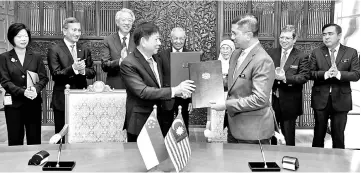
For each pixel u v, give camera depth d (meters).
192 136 5.04
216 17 5.40
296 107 3.75
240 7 5.33
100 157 1.94
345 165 1.81
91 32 5.38
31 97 3.40
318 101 3.85
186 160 1.74
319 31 5.35
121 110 2.92
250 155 1.98
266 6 5.32
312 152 2.05
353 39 5.67
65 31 3.94
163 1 5.41
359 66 3.71
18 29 3.47
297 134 5.38
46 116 5.57
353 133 5.09
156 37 2.33
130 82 2.34
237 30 2.16
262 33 5.38
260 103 2.06
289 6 5.32
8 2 7.11
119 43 4.10
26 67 3.58
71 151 2.06
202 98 2.31
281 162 1.86
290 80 3.63
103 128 2.89
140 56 2.40
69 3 5.27
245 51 2.22
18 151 2.06
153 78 2.42
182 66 3.12
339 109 3.77
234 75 2.23
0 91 7.30
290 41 3.69
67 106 2.85
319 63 3.83
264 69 2.09
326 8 5.30
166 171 1.73
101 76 5.42
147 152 1.72
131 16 4.07
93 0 5.31
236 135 2.28
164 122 3.54
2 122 6.21
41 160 1.80
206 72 2.31
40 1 5.27
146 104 2.44
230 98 2.28
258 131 2.20
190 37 5.47
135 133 2.42
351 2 5.74
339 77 3.62
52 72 3.79
